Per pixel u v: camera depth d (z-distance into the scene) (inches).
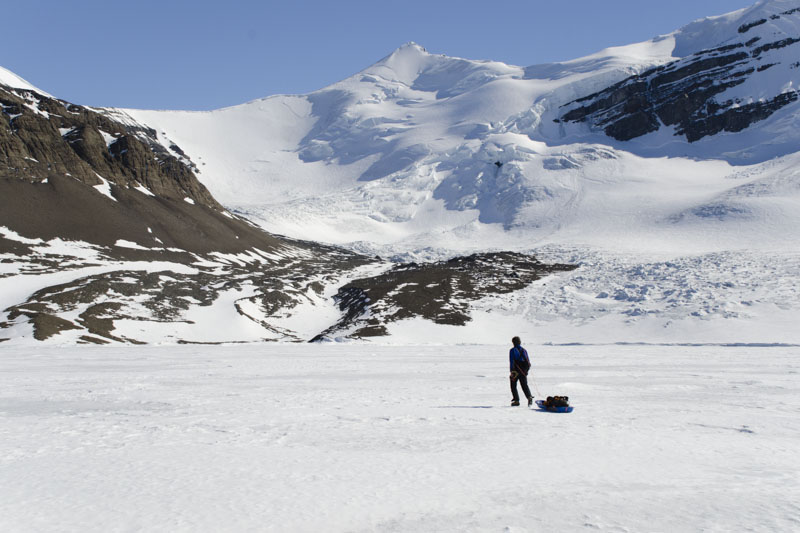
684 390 733.3
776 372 994.1
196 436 431.8
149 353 1689.2
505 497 278.8
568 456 363.9
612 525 239.3
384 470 330.3
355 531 234.5
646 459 354.6
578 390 735.1
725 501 270.8
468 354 1610.5
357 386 796.6
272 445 399.5
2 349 1953.7
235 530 235.5
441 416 525.7
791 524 238.4
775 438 420.2
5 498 277.9
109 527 238.7
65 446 397.1
